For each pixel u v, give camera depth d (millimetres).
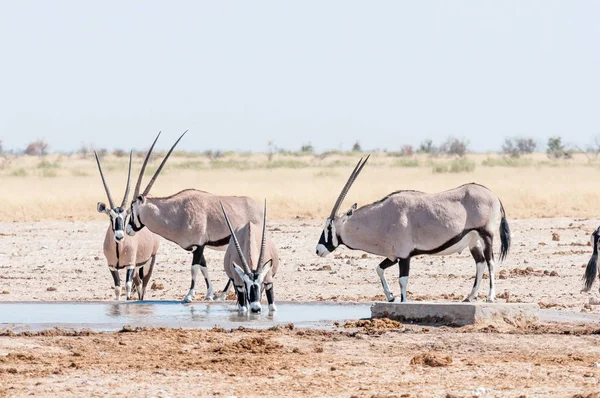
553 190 85875
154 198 39562
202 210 39531
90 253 57250
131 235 39469
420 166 165500
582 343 27891
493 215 35844
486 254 36031
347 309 36188
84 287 45125
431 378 22953
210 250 57844
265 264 33250
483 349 27297
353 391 21500
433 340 28734
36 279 47531
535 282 43125
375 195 84438
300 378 23062
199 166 176625
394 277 46344
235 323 32531
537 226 65250
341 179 117500
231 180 120500
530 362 25031
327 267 49375
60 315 34844
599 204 77188
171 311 36000
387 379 22875
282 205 79125
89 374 23641
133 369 24328
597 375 22953
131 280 39781
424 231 35312
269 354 26625
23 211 77062
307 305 37500
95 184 113375
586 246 55875
